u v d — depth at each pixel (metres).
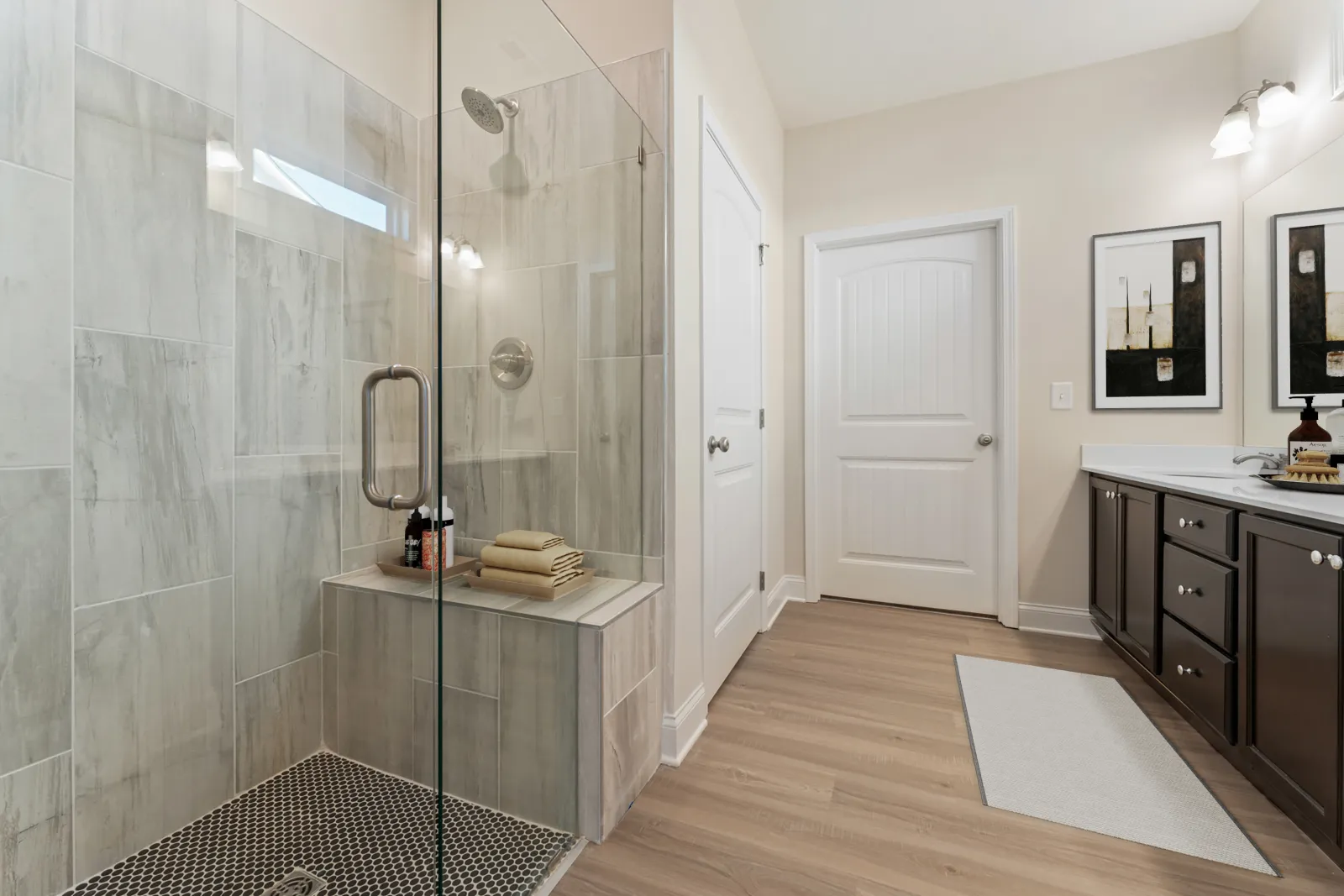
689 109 1.68
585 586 1.38
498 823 1.19
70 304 1.12
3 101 1.03
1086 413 2.49
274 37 1.50
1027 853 1.20
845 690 1.98
